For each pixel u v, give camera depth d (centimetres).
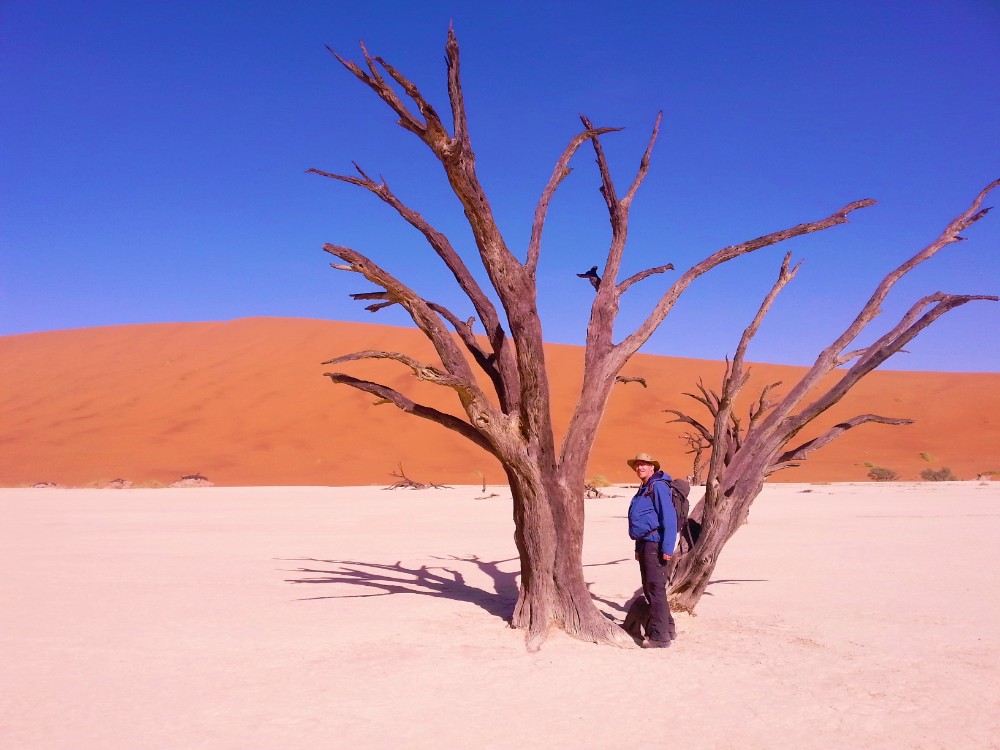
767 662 646
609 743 460
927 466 5791
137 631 779
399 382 7338
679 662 648
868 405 7688
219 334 9119
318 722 500
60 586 1070
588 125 805
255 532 1878
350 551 1501
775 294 787
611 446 6162
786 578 1131
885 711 518
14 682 598
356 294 757
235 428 6419
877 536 1720
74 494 3666
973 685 577
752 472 789
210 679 604
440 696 556
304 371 7681
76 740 469
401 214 809
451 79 706
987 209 775
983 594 986
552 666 637
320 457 5812
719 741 463
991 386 7906
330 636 750
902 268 788
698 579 811
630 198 827
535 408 739
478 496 3419
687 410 7044
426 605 915
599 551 1502
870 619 827
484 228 721
